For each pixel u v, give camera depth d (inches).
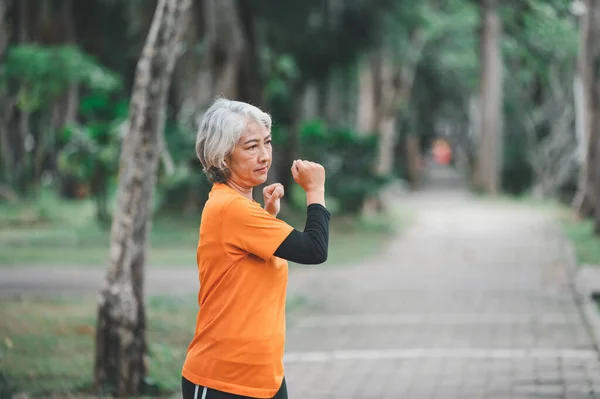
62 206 1296.8
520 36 987.3
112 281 313.3
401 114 1985.7
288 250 156.6
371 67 1317.7
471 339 409.7
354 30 1119.0
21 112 1301.7
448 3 1523.1
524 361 359.9
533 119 1830.7
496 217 1218.0
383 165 1330.0
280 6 1041.5
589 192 1099.9
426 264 728.3
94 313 489.7
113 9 1344.7
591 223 1054.4
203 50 1005.2
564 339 405.1
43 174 1569.9
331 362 366.6
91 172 980.6
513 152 2026.3
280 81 1228.5
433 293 564.4
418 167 2477.9
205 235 161.5
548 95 1706.4
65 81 1147.9
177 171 970.7
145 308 318.3
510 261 735.7
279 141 1125.1
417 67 1907.0
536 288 573.6
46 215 1097.4
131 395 312.8
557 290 561.6
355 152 1094.4
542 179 1822.1
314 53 1154.0
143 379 315.6
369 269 698.8
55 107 1346.0
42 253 780.6
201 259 163.2
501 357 368.8
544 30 941.8
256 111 162.7
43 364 363.3
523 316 469.4
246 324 159.0
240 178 162.9
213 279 161.0
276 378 161.6
